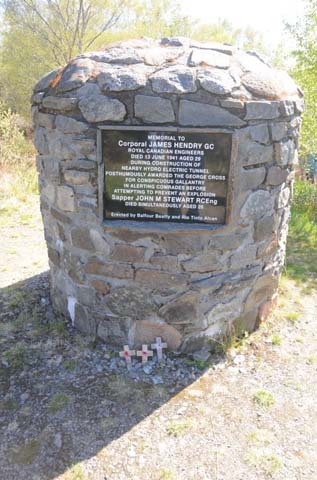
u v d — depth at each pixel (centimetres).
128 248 287
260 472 222
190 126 257
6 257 482
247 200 283
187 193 273
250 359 310
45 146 301
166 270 288
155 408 264
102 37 1550
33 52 1547
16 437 243
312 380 291
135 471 223
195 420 255
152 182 272
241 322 326
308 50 809
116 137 264
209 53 284
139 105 256
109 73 265
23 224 595
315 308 387
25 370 295
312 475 221
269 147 279
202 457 231
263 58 316
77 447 237
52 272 355
